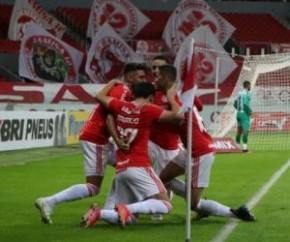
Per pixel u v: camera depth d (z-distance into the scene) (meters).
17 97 61.41
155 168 17.33
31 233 15.74
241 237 15.20
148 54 71.00
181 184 17.22
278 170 30.92
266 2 82.69
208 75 66.75
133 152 15.56
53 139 42.78
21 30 71.50
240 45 75.88
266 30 80.50
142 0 81.62
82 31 77.31
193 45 13.67
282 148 45.91
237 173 29.61
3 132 35.75
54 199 16.95
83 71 69.81
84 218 16.17
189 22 71.00
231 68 67.00
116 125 15.60
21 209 19.58
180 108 15.54
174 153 17.27
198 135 16.42
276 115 57.34
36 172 30.02
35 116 39.75
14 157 38.28
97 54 66.31
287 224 16.94
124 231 15.84
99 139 16.81
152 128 17.14
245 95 42.31
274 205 20.30
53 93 61.75
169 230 16.05
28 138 38.84
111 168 32.69
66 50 66.69
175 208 19.75
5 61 71.06
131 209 15.45
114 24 72.56
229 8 82.25
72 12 78.81
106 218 16.05
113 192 16.23
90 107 61.28
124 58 66.81
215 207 17.02
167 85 16.05
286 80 60.75
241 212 17.06
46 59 66.19
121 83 16.58
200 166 16.45
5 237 15.28
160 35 78.56
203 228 16.36
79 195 16.86
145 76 16.53
